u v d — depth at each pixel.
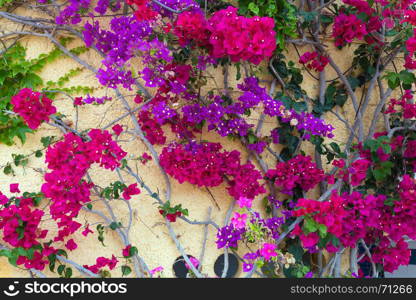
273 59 2.10
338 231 1.62
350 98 2.29
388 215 1.94
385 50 2.19
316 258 2.14
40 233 1.72
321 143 2.05
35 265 1.71
